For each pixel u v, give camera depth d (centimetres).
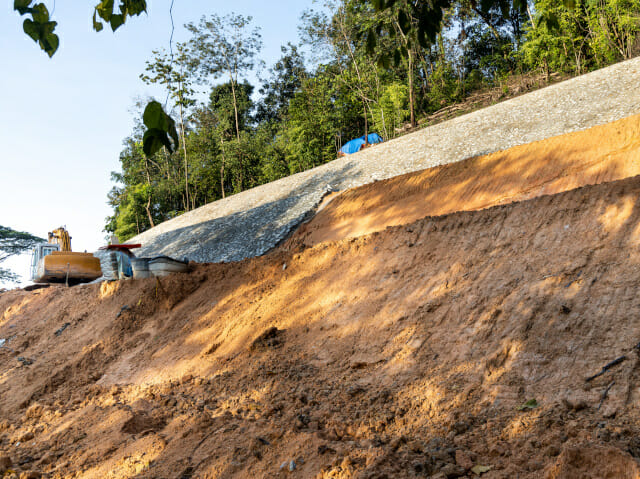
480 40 4300
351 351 740
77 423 785
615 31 2714
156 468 555
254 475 486
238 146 4578
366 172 2311
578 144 1358
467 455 416
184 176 5141
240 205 2884
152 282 1272
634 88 1805
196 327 1067
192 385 842
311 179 2656
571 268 605
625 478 321
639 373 433
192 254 2338
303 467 466
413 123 3591
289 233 2027
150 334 1154
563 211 705
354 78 3962
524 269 663
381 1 388
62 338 1330
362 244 987
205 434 605
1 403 1071
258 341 870
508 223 770
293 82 5872
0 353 1379
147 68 3825
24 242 4809
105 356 1134
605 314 518
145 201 4881
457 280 729
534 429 420
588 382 456
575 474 342
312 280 992
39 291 1791
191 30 4606
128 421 698
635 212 615
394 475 404
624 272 550
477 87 3881
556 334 532
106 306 1342
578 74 2781
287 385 709
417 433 493
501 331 587
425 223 906
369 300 827
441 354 621
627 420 394
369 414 558
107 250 1477
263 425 579
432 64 4403
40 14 330
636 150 1163
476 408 496
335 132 4103
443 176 1669
